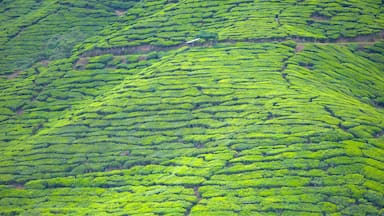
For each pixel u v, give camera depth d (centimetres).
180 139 13000
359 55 15938
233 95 13900
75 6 19638
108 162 12938
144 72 15675
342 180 11006
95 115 14288
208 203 10981
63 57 17450
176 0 18812
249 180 11350
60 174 12962
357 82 14900
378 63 15838
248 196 10988
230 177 11525
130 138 13400
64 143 13738
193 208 10925
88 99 15450
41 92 16112
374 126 12394
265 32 16375
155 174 12256
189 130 13175
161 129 13400
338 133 12119
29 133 14675
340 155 11538
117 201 11694
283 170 11425
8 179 13075
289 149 11894
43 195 12512
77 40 18125
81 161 13150
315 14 17238
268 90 13912
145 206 11238
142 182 12131
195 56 15762
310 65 15225
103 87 15762
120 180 12381
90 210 11612
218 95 13988
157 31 17412
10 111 15575
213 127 13088
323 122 12525
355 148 11681
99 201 11931
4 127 15050
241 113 13275
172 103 14025
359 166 11250
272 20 16950
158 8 18688
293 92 13750
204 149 12500
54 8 19612
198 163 12106
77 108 15138
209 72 14925
